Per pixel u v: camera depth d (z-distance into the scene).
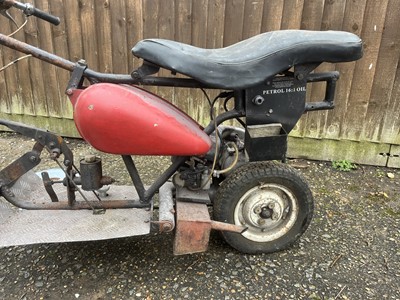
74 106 1.68
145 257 2.04
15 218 1.87
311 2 2.83
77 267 1.97
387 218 2.47
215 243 2.17
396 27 2.80
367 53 2.89
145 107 1.66
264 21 2.94
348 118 3.08
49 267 1.96
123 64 3.25
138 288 1.84
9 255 2.04
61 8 3.17
